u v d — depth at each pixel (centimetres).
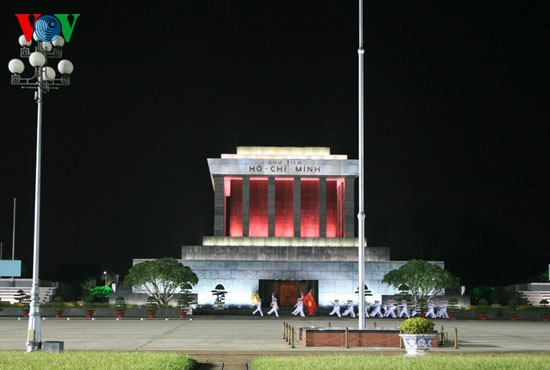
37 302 3462
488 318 8156
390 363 2823
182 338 4703
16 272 10262
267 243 9788
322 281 9519
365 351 3744
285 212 10094
